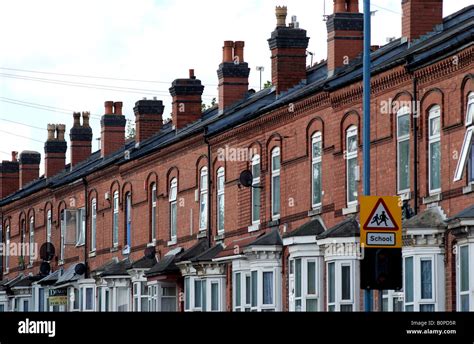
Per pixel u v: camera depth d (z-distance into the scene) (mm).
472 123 51531
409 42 61219
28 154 123312
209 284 75000
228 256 72188
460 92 52438
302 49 73875
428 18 61312
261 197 70438
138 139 92312
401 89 56812
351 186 61094
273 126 69312
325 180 63531
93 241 97812
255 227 70875
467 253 50719
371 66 59438
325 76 70000
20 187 123750
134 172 89875
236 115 75500
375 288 42875
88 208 98750
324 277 62469
